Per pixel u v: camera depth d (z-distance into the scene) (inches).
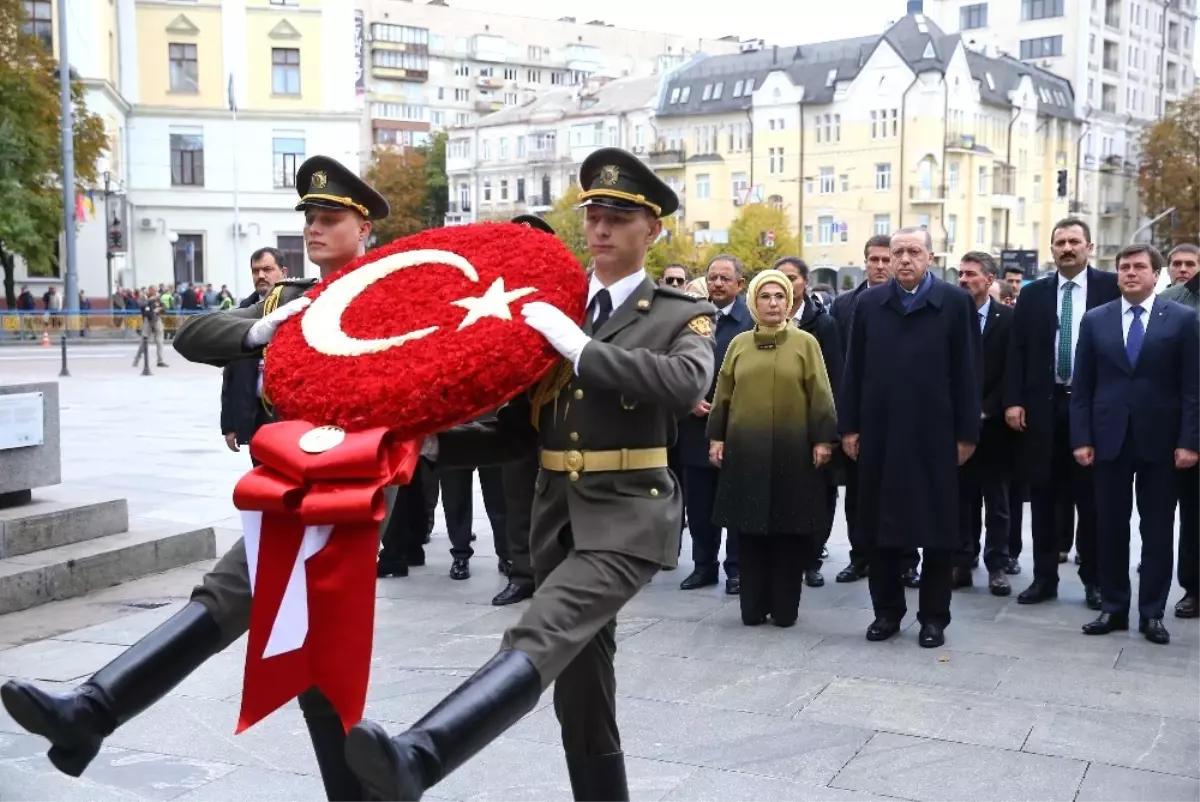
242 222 1785.2
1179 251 331.9
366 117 3870.6
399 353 118.8
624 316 130.4
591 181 132.4
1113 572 251.9
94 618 254.4
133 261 1749.5
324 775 135.2
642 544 124.8
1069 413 272.5
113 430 583.2
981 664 226.4
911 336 239.1
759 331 255.6
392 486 120.5
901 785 167.0
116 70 1713.8
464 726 106.3
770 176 2470.5
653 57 4537.4
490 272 127.8
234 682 210.7
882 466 240.8
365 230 165.9
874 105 2322.8
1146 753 179.3
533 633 116.0
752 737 185.8
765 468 249.6
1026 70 2659.9
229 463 470.6
